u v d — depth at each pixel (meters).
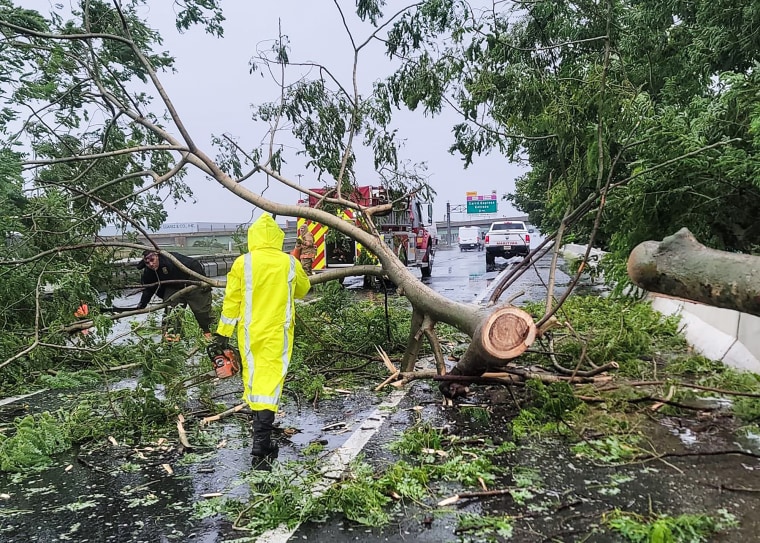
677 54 11.03
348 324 7.12
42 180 6.97
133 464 4.02
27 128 7.47
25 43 6.46
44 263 6.62
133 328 6.34
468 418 4.72
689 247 2.48
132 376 6.79
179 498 3.43
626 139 5.93
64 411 5.07
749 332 5.80
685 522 2.81
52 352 6.44
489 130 7.18
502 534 2.84
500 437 4.23
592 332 7.26
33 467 3.98
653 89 11.04
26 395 6.09
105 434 4.64
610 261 6.66
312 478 3.45
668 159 5.61
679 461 3.68
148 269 6.93
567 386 4.59
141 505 3.34
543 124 6.20
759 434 4.11
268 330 4.16
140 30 7.56
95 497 3.47
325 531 2.96
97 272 7.44
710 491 3.24
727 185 5.68
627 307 8.27
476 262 30.50
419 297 5.43
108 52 7.46
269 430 4.05
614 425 4.32
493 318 4.45
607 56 5.63
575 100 5.95
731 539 2.71
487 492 3.29
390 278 5.96
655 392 5.00
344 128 7.67
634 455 3.78
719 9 8.76
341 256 15.62
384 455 3.96
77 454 4.26
